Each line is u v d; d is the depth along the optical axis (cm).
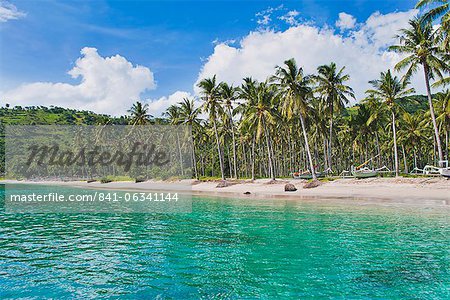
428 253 1103
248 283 852
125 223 1842
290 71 3941
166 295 781
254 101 4450
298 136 6350
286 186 3541
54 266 1009
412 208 2089
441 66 3061
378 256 1074
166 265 1009
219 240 1338
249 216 1966
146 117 6975
